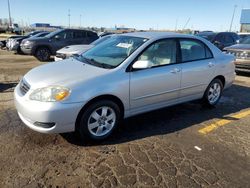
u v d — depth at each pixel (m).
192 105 5.89
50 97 3.48
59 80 3.65
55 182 2.99
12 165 3.27
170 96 4.73
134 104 4.23
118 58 4.24
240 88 7.83
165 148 3.84
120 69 4.01
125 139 4.08
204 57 5.34
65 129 3.62
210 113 5.43
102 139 3.97
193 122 4.89
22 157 3.46
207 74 5.31
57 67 4.27
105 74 3.87
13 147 3.69
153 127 4.59
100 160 3.45
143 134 4.29
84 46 9.88
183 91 4.93
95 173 3.17
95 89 3.69
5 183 2.94
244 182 3.14
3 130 4.20
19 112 3.82
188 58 5.00
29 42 13.06
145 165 3.38
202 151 3.80
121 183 3.01
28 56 15.23
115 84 3.88
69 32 13.83
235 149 3.90
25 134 4.09
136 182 3.04
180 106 5.79
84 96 3.61
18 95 3.83
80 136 3.99
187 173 3.25
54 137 4.02
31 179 3.03
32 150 3.63
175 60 4.77
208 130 4.54
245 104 6.16
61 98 3.49
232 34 14.68
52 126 3.55
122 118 4.23
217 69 5.50
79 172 3.18
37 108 3.46
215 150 3.85
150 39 4.46
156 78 4.37
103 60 4.36
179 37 4.89
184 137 4.23
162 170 3.29
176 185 3.02
